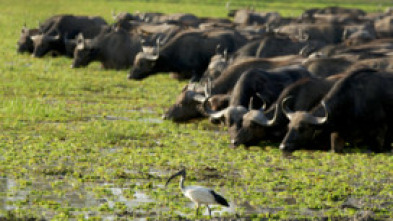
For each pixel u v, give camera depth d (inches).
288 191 1806.1
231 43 3892.7
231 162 2103.8
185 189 1552.7
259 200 1711.4
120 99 3157.0
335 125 2282.2
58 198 1692.9
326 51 3843.5
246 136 2301.9
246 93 2513.5
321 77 2674.7
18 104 2792.8
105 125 2534.5
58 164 2006.6
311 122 2233.0
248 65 2861.7
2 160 2012.8
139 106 2994.6
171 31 4520.2
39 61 4493.1
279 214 1608.0
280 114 2343.8
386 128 2335.1
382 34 6422.2
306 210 1662.2
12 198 1678.2
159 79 3841.0
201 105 2682.1
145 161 2055.9
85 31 4968.0
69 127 2506.2
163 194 1742.1
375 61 2947.8
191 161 2078.0
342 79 2330.2
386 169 2063.2
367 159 2210.9
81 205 1646.2
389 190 1841.8
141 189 1790.1
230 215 1599.4
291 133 2246.6
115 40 4296.3
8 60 4453.7
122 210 1604.3
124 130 2453.2
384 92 2324.1
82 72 4050.2
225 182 1873.8
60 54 4867.1
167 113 2726.4
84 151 2148.1
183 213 1611.7
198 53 3794.3
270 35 4079.7
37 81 3516.2
